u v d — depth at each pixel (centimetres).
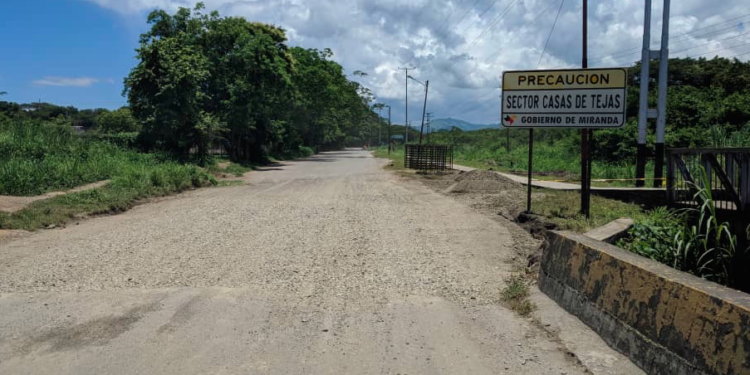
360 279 581
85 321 441
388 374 348
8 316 452
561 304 462
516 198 1229
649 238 616
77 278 573
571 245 482
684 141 2591
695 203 800
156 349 384
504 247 750
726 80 3834
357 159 5006
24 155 1717
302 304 494
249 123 3253
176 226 908
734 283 545
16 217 920
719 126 2531
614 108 875
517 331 425
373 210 1127
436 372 351
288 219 989
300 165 3638
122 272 599
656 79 4038
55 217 952
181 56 2405
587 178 923
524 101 925
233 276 586
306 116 5334
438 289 547
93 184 1454
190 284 553
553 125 912
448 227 913
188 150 2520
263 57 3238
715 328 286
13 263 638
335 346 395
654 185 1445
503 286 559
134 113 2427
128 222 962
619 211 944
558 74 901
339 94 5881
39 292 523
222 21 3328
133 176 1531
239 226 909
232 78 3228
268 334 417
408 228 902
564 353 378
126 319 446
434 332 425
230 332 420
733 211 727
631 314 362
